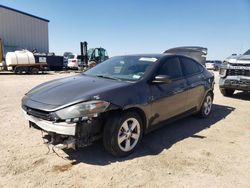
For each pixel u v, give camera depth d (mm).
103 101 3902
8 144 4582
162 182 3537
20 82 14602
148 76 4727
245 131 5773
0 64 23891
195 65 6332
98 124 4000
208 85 6531
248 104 8797
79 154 4266
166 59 5332
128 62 5332
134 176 3656
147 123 4609
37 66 24844
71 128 3723
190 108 5941
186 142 4980
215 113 7371
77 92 4082
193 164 4066
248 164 4145
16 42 35750
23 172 3672
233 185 3531
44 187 3336
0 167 3777
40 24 39250
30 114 4133
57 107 3814
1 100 8312
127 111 4207
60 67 31125
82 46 26922
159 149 4605
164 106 4953
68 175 3633
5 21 34062
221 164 4105
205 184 3525
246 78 8891
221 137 5328
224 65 9539
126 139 4234
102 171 3766
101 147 4547
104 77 4938
